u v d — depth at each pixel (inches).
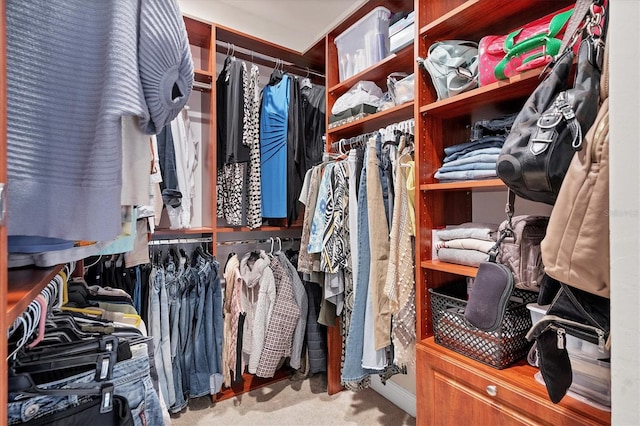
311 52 94.3
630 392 13.7
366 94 73.7
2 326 13.4
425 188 52.8
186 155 78.3
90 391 24.9
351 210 64.0
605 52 23.1
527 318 44.4
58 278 36.7
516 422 38.5
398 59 64.5
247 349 78.5
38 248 20.4
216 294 76.0
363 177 60.9
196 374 72.4
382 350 58.1
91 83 20.6
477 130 51.5
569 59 28.3
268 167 85.8
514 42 42.1
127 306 47.7
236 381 79.0
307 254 73.9
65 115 20.0
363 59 74.2
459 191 59.6
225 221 95.8
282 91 85.8
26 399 22.8
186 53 23.8
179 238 82.7
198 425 68.1
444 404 46.9
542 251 25.1
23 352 25.8
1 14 13.8
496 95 45.9
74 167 20.1
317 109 92.1
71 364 25.5
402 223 56.3
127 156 24.3
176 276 72.4
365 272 60.2
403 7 72.1
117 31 20.0
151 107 22.3
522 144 27.9
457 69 48.8
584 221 22.0
